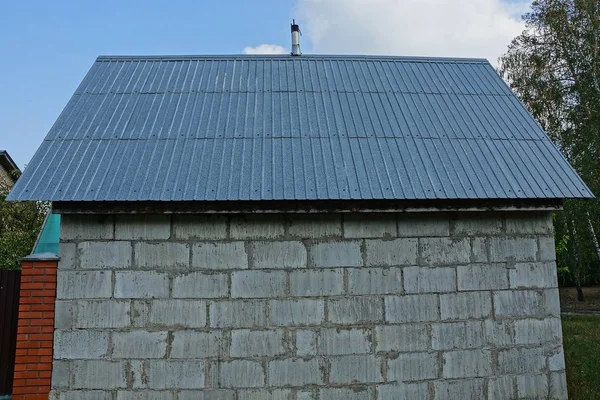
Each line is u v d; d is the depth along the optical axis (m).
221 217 5.56
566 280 26.69
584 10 19.33
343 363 5.47
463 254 5.76
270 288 5.50
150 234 5.50
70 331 5.34
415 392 5.52
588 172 17.33
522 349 5.72
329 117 6.85
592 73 18.88
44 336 5.32
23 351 5.29
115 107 6.83
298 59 8.67
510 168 6.02
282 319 5.47
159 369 5.34
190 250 5.50
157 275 5.45
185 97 7.22
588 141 17.84
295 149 6.13
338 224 5.65
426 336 5.59
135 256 5.46
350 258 5.61
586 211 17.25
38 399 5.23
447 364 5.59
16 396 5.21
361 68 8.45
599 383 7.35
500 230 5.86
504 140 6.54
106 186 5.40
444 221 5.79
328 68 8.40
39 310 5.35
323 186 5.50
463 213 5.82
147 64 8.18
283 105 7.12
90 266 5.43
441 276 5.70
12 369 6.30
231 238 5.54
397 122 6.79
